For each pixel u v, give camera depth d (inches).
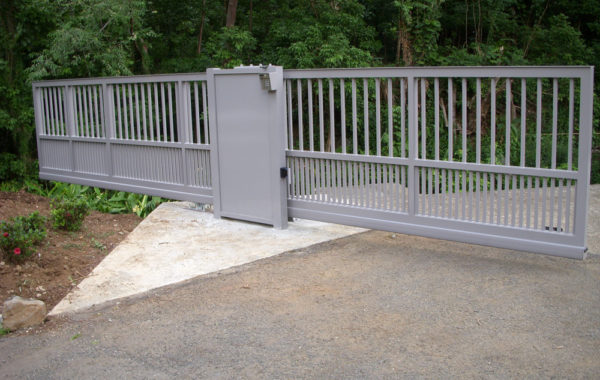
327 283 180.1
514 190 187.8
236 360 133.4
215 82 247.8
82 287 182.4
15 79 443.2
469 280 179.5
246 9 737.6
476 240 196.5
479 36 697.0
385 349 136.1
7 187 423.8
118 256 209.9
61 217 228.8
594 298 162.9
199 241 226.5
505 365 126.6
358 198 242.1
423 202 208.1
